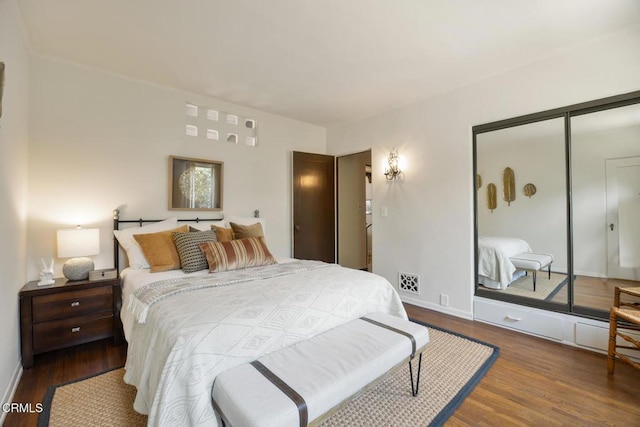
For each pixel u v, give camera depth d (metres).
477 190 3.07
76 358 2.28
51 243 2.54
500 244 2.92
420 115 3.50
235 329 1.47
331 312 1.89
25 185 2.33
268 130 4.04
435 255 3.35
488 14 2.00
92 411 1.66
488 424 1.56
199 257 2.56
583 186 2.47
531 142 2.72
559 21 2.08
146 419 1.60
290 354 1.53
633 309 2.07
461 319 3.09
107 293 2.46
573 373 2.04
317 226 4.48
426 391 1.84
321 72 2.85
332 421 1.58
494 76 2.89
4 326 1.69
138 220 2.99
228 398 1.21
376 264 3.97
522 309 2.74
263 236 3.35
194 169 3.37
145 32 2.20
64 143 2.61
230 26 2.12
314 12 1.98
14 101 1.92
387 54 2.52
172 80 3.02
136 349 1.77
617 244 2.34
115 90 2.88
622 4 1.90
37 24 2.08
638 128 2.23
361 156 5.43
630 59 2.20
